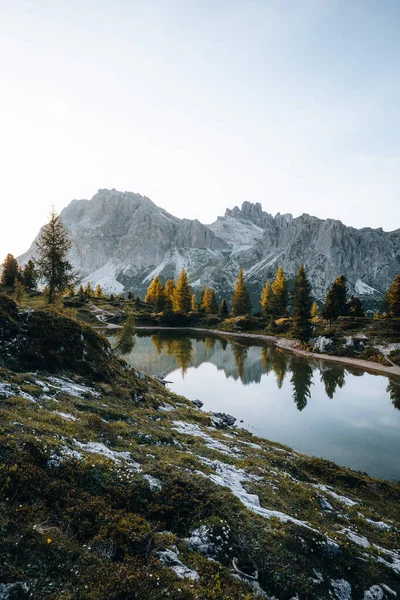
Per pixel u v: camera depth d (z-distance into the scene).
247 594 8.66
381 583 10.80
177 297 148.75
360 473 22.88
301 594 9.37
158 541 9.52
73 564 7.62
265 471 17.97
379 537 14.08
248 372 57.09
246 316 129.75
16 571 6.82
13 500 8.88
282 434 30.69
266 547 10.41
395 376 57.97
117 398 23.48
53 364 23.47
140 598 7.36
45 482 9.95
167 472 13.30
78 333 27.47
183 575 8.54
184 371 55.91
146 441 17.19
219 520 10.98
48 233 46.72
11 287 128.88
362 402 42.19
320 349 78.50
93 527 9.20
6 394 16.56
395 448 28.56
